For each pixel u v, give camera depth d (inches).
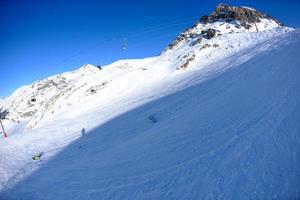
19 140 1502.2
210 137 562.6
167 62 2338.8
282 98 547.2
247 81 786.8
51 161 955.3
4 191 784.9
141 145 722.2
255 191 350.6
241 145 470.0
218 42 2149.4
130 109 1339.8
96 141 997.8
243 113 586.6
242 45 1882.4
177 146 604.7
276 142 424.5
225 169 429.7
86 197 549.0
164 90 1475.1
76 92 2166.6
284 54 819.4
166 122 834.2
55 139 1347.2
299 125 430.3
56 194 635.5
